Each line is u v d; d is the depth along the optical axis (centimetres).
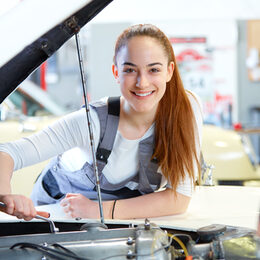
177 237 122
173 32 641
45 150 171
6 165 162
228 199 182
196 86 664
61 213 168
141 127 171
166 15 575
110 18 577
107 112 171
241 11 575
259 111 657
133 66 156
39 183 207
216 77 664
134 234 107
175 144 170
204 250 107
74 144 175
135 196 188
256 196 187
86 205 166
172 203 168
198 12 575
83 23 129
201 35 645
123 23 594
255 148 644
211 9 575
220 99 668
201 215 159
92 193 190
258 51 660
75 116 174
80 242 105
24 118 356
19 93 399
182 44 646
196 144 179
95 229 110
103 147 173
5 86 132
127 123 171
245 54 662
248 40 660
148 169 177
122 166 177
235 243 108
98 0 124
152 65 156
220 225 117
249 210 162
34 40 119
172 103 170
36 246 102
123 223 139
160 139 171
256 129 506
